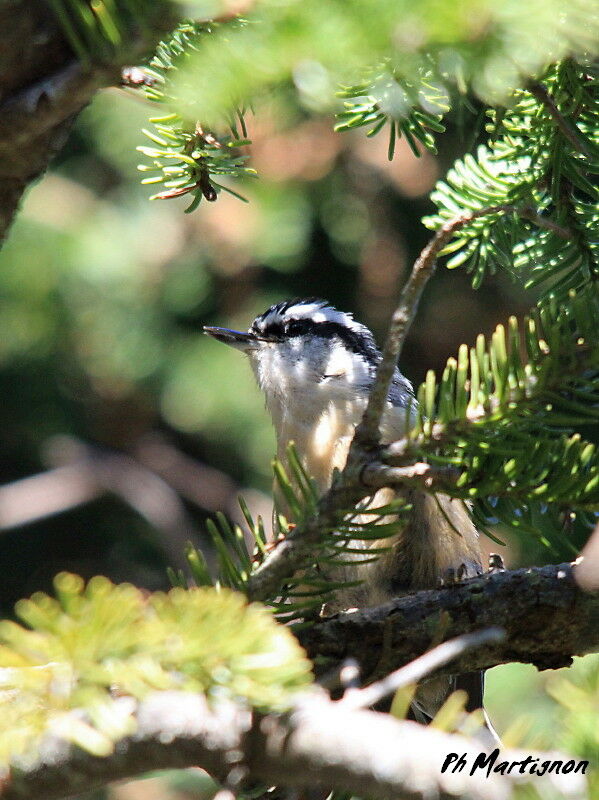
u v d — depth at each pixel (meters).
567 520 4.68
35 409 13.98
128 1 3.37
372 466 4.25
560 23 3.10
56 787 3.88
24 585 14.50
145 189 13.45
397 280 13.17
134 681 3.24
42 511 14.20
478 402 4.24
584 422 4.17
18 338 13.38
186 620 3.32
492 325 12.84
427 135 5.18
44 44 3.55
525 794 3.07
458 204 5.90
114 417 14.10
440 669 5.29
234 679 3.36
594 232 5.58
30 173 3.92
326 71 3.13
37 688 3.26
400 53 3.21
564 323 4.28
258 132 11.75
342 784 3.48
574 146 5.23
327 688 4.16
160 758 3.85
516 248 5.86
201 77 3.19
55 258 13.13
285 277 13.46
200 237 13.27
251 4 3.25
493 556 5.84
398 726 3.43
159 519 14.23
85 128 13.19
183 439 14.55
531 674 9.68
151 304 13.44
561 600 5.21
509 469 4.23
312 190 12.96
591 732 3.01
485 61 3.16
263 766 3.71
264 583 4.39
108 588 3.27
